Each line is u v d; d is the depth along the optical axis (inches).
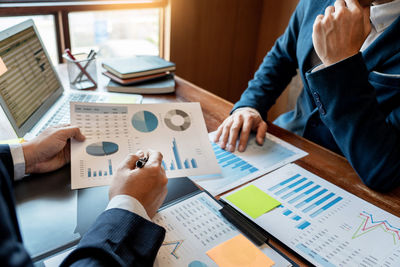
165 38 79.8
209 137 36.5
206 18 81.1
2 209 9.7
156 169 22.5
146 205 21.7
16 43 36.7
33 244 20.6
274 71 47.0
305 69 42.7
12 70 34.5
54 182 26.7
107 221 18.8
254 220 24.0
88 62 46.0
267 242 21.9
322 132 42.9
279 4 85.4
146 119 32.9
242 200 26.0
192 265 19.7
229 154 33.5
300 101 50.2
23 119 33.7
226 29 86.4
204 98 46.1
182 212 24.1
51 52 63.3
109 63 49.8
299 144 36.4
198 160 30.2
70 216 23.2
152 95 46.0
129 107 33.4
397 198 28.3
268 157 33.4
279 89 47.2
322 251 21.7
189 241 21.4
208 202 25.4
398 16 33.1
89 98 42.6
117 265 16.7
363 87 29.8
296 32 45.7
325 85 30.5
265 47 93.3
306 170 31.2
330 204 26.5
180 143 31.5
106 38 72.3
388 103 34.1
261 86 45.2
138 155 25.1
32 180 26.8
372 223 24.6
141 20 75.1
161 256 20.2
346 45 30.4
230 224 23.2
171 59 81.4
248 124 36.2
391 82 33.3
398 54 33.3
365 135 29.9
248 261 20.3
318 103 32.1
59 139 27.6
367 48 35.0
